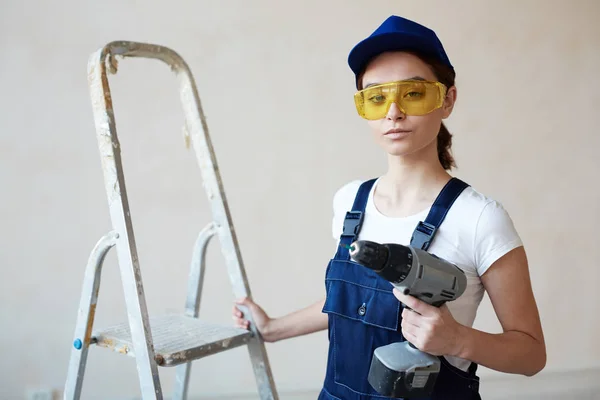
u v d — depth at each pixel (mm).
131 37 2053
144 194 2104
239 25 2109
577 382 2416
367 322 974
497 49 2258
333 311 1025
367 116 1016
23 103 2000
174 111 2094
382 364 871
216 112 2125
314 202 2203
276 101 2150
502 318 960
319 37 2146
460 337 860
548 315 2402
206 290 2180
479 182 2311
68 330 2096
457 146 2283
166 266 2139
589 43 2305
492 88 2273
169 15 2068
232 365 2219
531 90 2293
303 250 2217
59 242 2064
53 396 2100
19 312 2062
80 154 2051
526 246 2365
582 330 2420
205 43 2098
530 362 920
